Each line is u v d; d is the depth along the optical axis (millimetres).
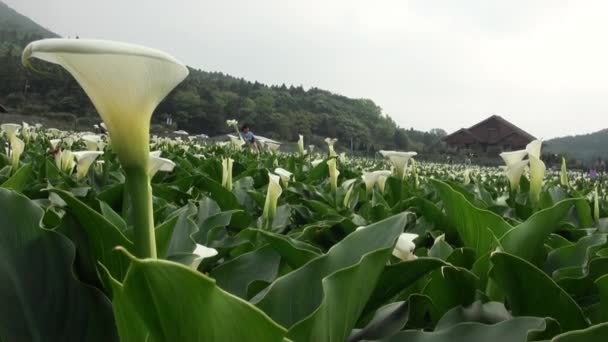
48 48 1192
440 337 1738
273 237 2340
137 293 1107
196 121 71125
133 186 1438
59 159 6262
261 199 5074
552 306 2100
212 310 1050
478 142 84250
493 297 2639
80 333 1599
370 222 4723
